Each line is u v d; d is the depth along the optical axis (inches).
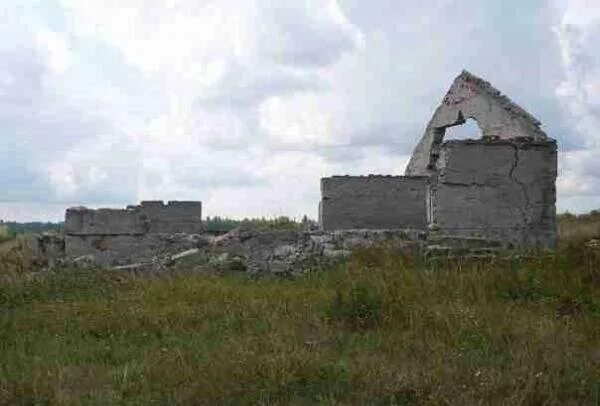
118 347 382.3
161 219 1092.5
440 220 686.5
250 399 285.7
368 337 379.6
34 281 595.5
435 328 390.6
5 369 335.3
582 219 1115.3
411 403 281.0
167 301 498.6
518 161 695.7
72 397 294.0
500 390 289.4
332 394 285.1
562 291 468.8
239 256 707.4
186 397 288.8
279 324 410.6
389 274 527.2
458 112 869.2
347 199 860.0
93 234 928.3
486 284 493.4
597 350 341.4
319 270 618.5
